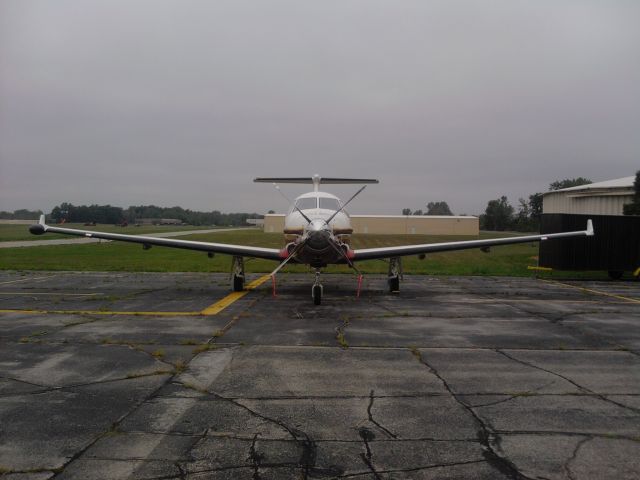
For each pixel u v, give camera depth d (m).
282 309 10.05
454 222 67.31
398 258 12.98
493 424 4.19
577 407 4.59
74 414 4.34
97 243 41.56
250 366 5.85
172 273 18.38
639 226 17.56
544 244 18.14
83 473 3.32
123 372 5.58
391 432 4.02
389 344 7.01
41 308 10.00
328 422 4.21
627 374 5.66
